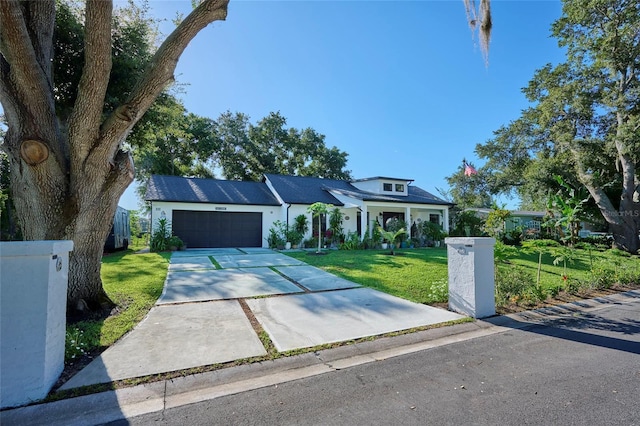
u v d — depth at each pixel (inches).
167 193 629.9
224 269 354.0
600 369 122.0
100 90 160.1
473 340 156.3
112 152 178.1
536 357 134.3
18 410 91.7
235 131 1154.7
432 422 87.6
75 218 176.9
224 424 87.1
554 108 690.2
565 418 88.9
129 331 157.8
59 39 243.0
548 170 713.6
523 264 403.5
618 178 706.2
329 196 751.7
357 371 121.1
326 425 86.5
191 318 180.1
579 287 272.5
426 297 235.8
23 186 169.6
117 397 99.7
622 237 636.7
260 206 673.6
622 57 595.2
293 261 422.6
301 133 1284.4
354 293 246.2
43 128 162.9
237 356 130.2
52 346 103.7
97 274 197.5
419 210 805.9
